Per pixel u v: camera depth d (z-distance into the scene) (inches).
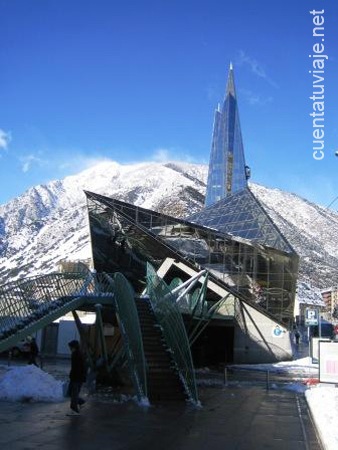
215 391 828.6
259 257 2144.4
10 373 634.2
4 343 690.2
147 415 532.7
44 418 485.1
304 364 1636.3
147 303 948.6
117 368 847.1
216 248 2182.6
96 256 2253.9
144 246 2160.4
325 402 572.7
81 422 470.9
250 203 2770.7
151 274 987.9
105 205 2128.4
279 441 422.9
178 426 476.7
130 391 760.3
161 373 721.6
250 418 548.7
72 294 940.0
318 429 450.9
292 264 2114.9
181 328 721.6
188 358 686.5
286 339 1834.4
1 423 449.4
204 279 1565.0
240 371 1429.6
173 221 2210.9
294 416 572.7
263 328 1860.2
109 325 1047.6
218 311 1900.8
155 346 794.8
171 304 791.1
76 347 534.3
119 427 454.6
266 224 2493.8
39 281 864.3
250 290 2094.0
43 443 373.7
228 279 2124.8
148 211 2206.0
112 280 1030.4
